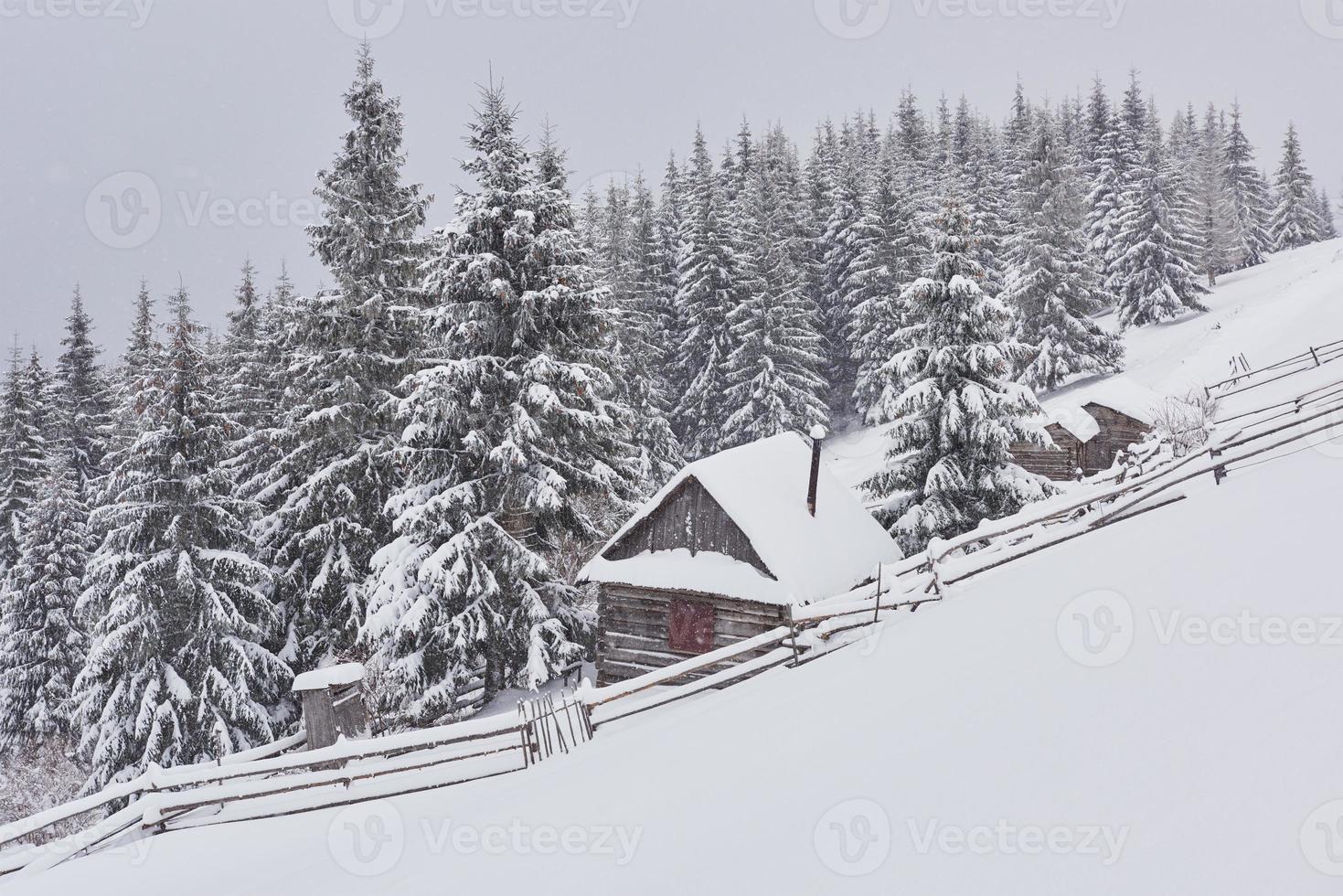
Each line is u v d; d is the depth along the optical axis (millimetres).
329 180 18984
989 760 5996
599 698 11586
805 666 11688
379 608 16547
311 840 8609
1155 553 10320
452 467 17547
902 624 11852
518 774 10062
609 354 19453
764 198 49781
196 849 9172
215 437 19234
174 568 18547
